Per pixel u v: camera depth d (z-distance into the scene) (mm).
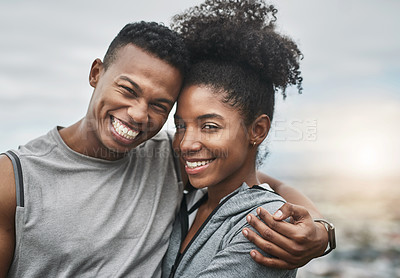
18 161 1046
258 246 936
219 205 1105
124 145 1091
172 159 1261
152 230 1151
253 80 1104
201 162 1080
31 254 1032
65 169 1091
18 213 1006
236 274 964
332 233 1037
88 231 1061
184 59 1082
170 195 1225
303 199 1289
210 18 1141
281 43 1168
